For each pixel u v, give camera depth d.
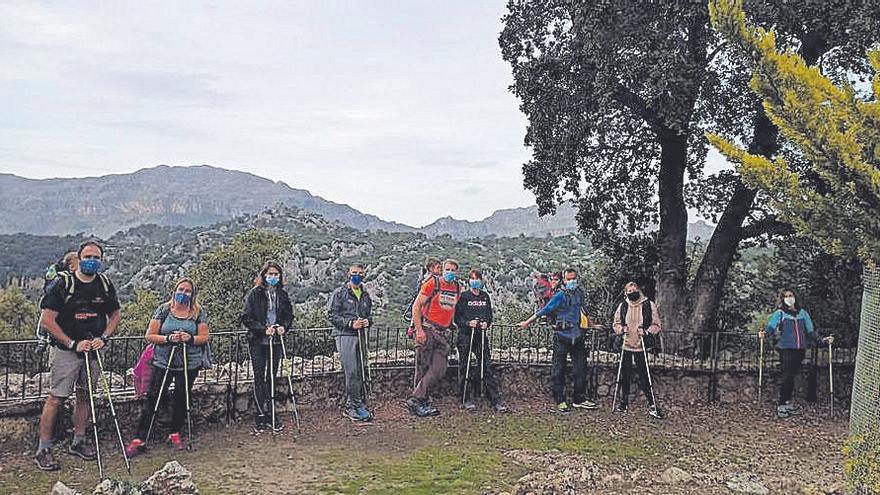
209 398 9.57
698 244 18.84
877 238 6.14
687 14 12.52
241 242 35.09
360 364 10.26
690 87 12.68
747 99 13.78
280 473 7.71
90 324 7.66
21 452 7.86
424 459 8.42
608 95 13.45
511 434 9.71
